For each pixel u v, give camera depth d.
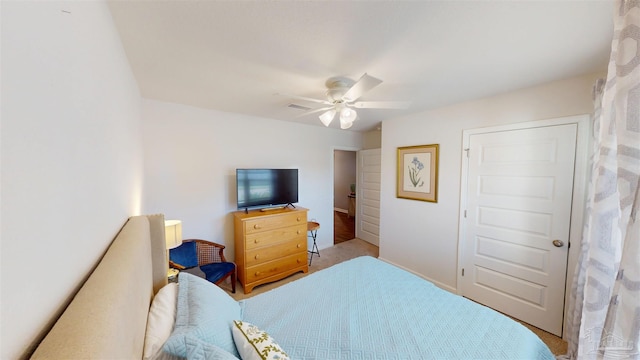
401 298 1.62
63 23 0.54
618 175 0.70
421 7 1.06
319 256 3.93
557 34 1.26
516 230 2.22
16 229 0.37
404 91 2.18
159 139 2.62
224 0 1.02
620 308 0.66
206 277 2.40
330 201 4.32
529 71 1.75
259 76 1.83
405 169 3.16
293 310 1.49
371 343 1.21
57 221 0.50
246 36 1.29
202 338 0.98
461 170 2.59
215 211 3.04
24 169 0.39
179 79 1.90
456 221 2.67
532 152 2.10
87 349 0.41
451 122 2.67
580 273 1.68
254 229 2.84
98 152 0.81
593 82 1.79
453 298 1.61
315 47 1.41
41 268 0.44
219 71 1.74
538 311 2.11
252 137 3.31
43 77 0.46
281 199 3.38
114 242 0.91
